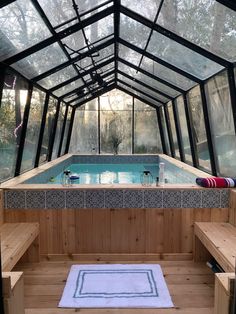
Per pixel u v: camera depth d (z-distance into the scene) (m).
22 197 3.45
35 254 3.45
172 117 6.99
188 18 2.79
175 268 3.29
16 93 3.94
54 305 2.58
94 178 6.74
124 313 2.48
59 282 2.98
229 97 3.44
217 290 2.01
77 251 3.53
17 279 1.85
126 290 2.81
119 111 8.50
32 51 3.42
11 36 2.85
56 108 6.46
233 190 3.40
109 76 6.97
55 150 7.28
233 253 2.55
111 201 3.48
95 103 8.47
